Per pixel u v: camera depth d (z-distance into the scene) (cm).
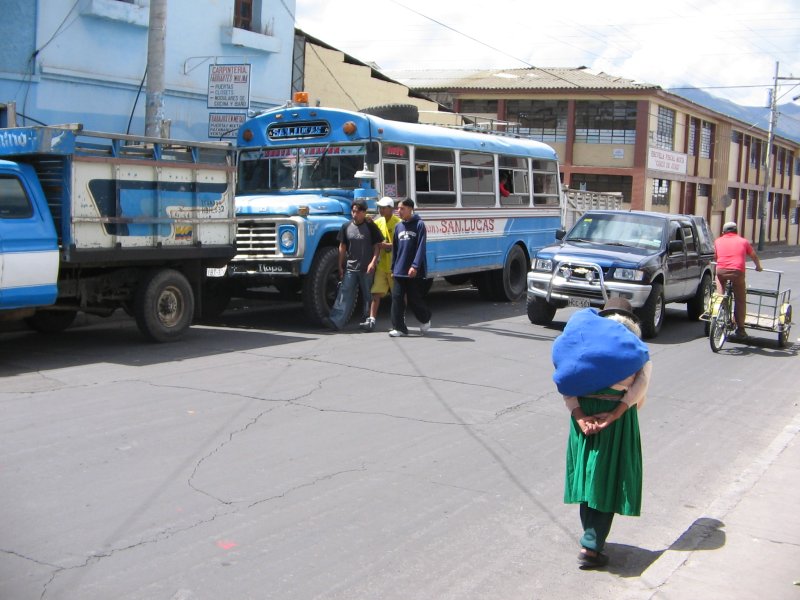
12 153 949
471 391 921
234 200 1173
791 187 7325
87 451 648
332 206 1323
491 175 1684
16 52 1317
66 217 955
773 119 5728
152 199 1047
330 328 1299
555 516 579
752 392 1025
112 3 1419
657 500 630
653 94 4166
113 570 455
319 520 542
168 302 1105
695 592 454
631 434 494
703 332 1510
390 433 744
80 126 951
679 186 4872
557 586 474
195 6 1599
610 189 4284
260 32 1761
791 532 546
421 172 1470
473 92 4319
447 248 1538
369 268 1270
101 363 969
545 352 1182
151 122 1252
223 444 683
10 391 820
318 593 445
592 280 1327
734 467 718
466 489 618
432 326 1383
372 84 2317
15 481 580
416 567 485
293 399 838
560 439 760
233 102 1499
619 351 480
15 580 438
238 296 1365
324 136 1381
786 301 1379
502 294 1759
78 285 1029
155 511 539
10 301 919
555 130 4297
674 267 1437
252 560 478
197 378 907
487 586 468
